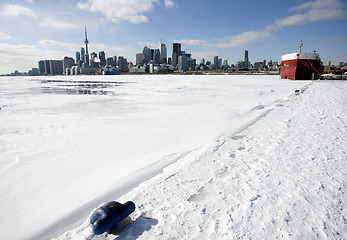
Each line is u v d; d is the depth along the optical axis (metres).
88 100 16.36
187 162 4.77
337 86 21.45
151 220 2.90
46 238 2.78
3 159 5.50
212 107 12.47
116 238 2.60
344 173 3.92
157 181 3.96
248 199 3.24
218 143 5.99
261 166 4.35
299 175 3.90
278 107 11.18
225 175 4.11
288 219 2.78
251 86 26.58
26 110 12.38
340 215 2.82
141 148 6.17
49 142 6.81
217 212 3.01
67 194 3.85
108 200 3.57
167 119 9.77
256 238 2.48
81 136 7.40
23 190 4.03
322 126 7.23
